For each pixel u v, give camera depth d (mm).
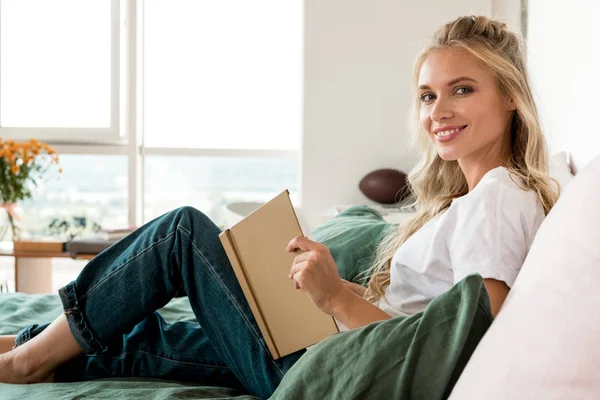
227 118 4367
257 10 4332
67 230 4301
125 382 1395
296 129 4363
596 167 853
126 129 4371
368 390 862
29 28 4371
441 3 3910
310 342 1262
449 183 1527
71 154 4387
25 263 3609
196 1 4332
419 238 1292
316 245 1155
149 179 4453
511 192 1173
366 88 3973
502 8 3492
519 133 1319
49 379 1464
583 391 669
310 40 3971
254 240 1241
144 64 4355
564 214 821
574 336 691
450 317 833
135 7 4258
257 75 4348
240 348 1340
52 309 2080
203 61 4352
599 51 1917
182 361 1475
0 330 1784
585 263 731
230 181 4434
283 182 4426
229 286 1356
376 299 1518
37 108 4387
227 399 1278
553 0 2459
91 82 4359
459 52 1279
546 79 2586
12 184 3635
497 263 1095
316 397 911
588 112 2018
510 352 725
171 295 1408
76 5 4340
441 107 1283
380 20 3945
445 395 832
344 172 4004
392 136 3980
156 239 1377
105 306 1386
